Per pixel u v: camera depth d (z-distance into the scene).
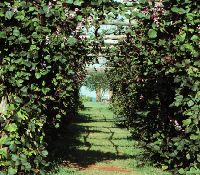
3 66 3.92
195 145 4.38
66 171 5.14
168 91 5.30
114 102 13.81
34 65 4.05
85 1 4.20
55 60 4.46
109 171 5.29
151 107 5.75
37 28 4.03
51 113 5.55
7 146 3.98
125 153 7.00
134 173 5.15
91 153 6.94
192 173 4.38
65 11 4.11
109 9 4.16
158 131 5.57
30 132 4.25
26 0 3.94
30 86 4.27
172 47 4.35
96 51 5.91
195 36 4.09
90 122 13.72
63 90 5.05
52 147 7.30
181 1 3.98
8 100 4.02
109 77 13.32
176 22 4.10
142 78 5.97
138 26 5.05
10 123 3.95
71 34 4.52
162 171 5.34
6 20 3.84
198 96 4.18
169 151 5.47
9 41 3.84
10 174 3.86
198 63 4.14
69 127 11.48
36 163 4.30
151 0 4.02
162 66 5.06
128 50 6.14
